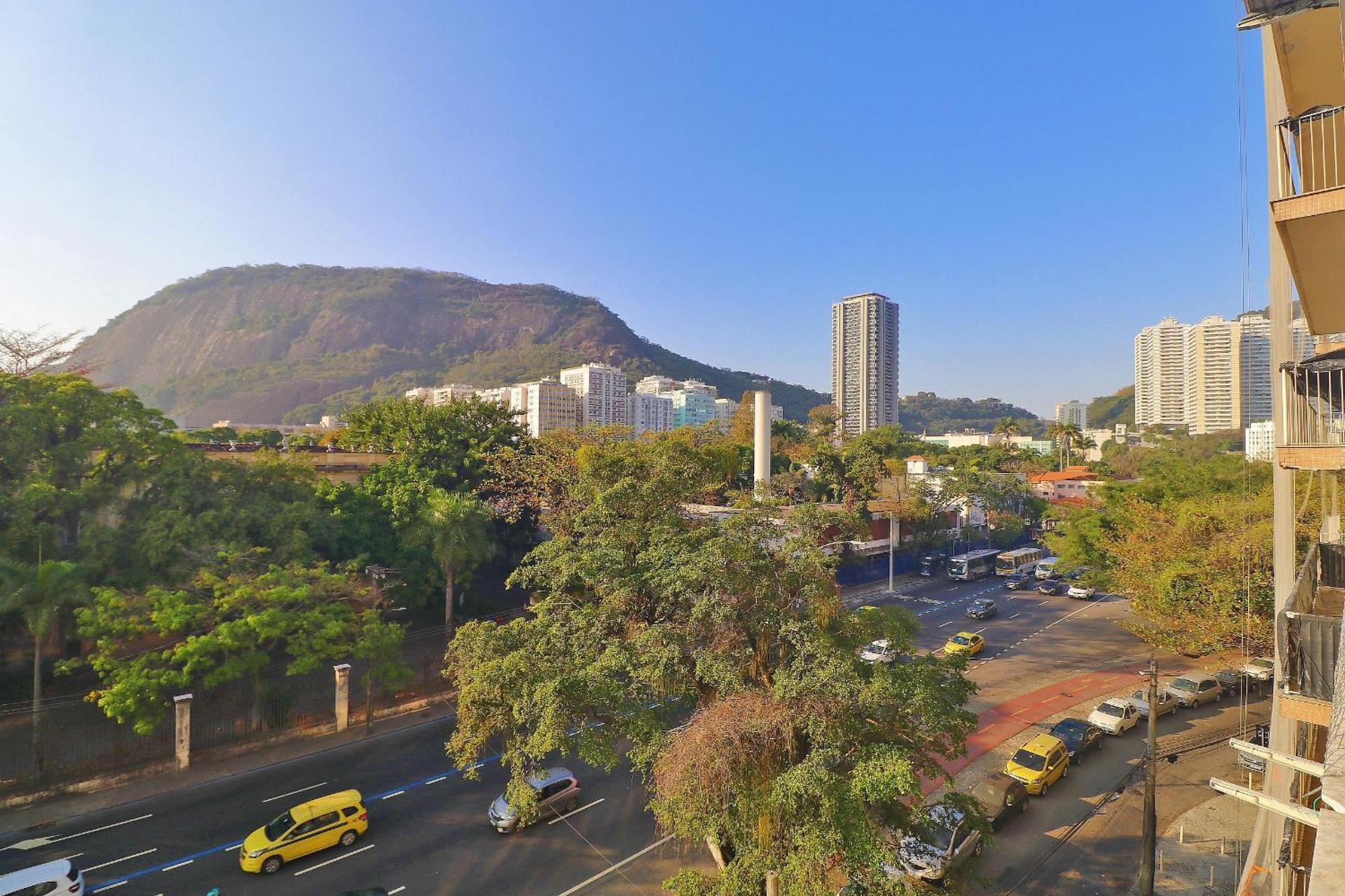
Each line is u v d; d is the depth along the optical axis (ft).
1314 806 41.93
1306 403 39.86
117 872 58.90
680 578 48.80
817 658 43.24
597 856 61.77
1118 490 129.18
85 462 103.14
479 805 70.69
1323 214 32.58
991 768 76.79
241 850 60.23
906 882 39.50
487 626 60.49
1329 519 54.08
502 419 167.73
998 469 317.01
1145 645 123.95
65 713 87.76
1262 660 100.37
